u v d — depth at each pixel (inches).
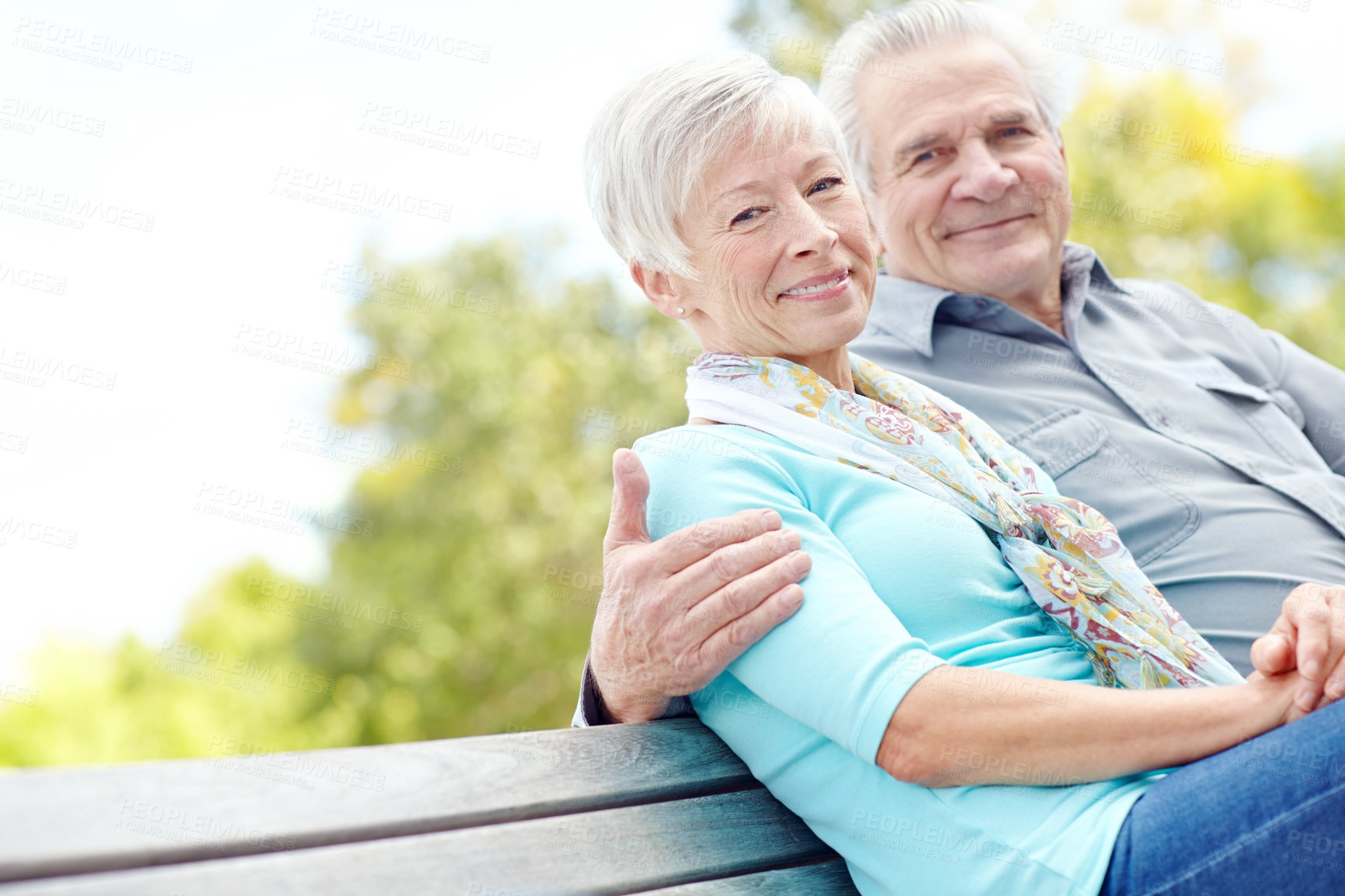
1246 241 263.7
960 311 74.4
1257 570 63.6
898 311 74.2
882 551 45.4
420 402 305.1
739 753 45.3
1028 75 76.8
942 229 73.9
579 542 293.6
